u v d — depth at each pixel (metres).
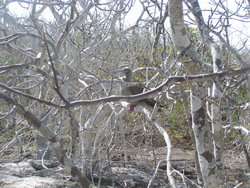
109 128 8.83
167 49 8.11
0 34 7.63
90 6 6.85
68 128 9.27
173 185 5.75
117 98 3.98
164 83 4.22
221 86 5.58
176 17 4.77
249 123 8.49
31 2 6.62
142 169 10.68
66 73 6.55
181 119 11.41
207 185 5.36
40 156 11.20
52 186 8.81
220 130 5.58
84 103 3.89
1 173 9.63
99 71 8.54
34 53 7.93
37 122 4.17
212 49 5.69
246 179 6.24
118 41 8.95
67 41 7.82
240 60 4.81
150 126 9.49
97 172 9.32
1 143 11.11
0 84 3.74
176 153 13.45
